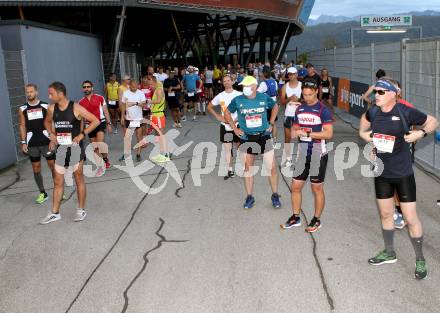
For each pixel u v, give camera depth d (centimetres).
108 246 564
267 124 657
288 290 440
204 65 3600
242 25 3300
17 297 450
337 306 410
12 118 1084
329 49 2164
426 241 538
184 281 466
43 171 986
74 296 447
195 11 2044
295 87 879
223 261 507
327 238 559
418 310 398
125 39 2634
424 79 892
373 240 548
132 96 1014
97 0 1688
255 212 663
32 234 615
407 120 440
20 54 1159
